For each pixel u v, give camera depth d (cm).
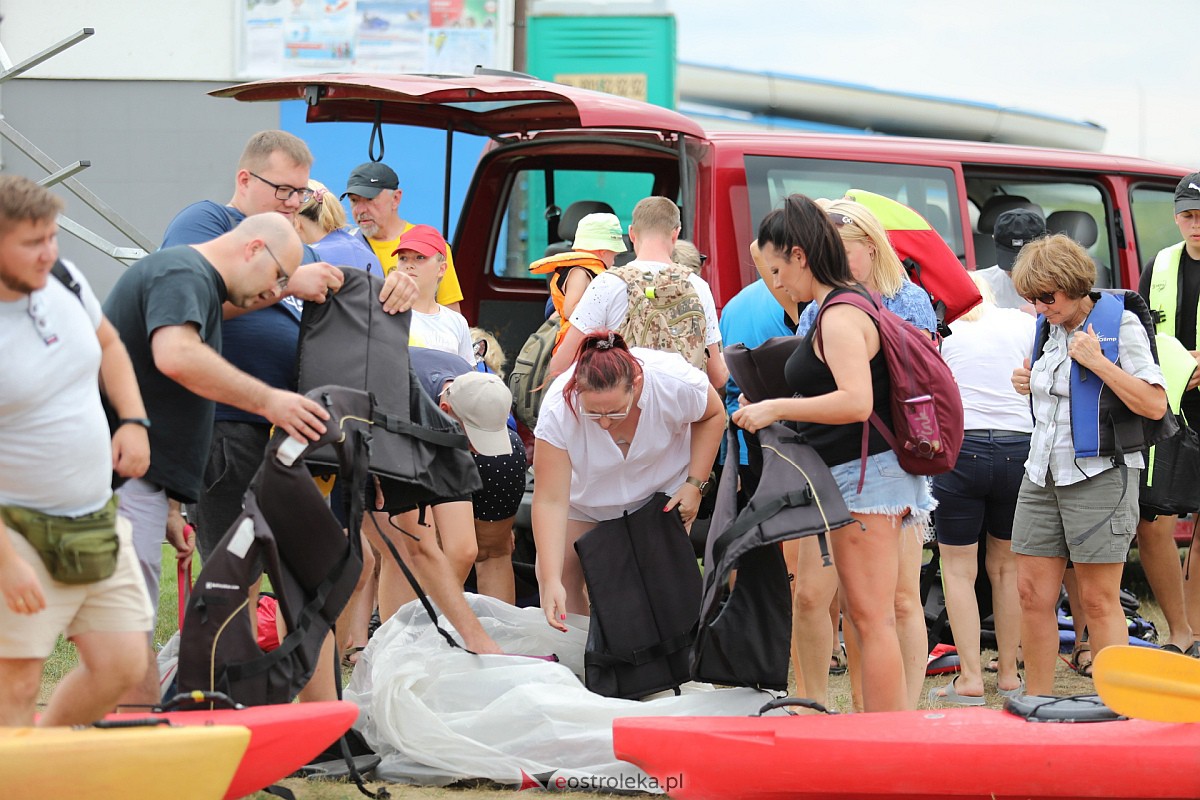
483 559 1047
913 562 875
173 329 684
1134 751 670
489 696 823
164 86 1916
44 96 1911
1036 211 1116
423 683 831
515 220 1450
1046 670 916
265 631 902
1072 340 870
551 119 1290
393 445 758
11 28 1906
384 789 749
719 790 712
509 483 1002
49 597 623
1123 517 875
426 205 1853
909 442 757
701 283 1016
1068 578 1119
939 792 685
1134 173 1420
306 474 702
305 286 774
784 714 809
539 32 1650
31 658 625
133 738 603
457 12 1914
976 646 1027
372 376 772
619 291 995
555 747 783
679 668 859
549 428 853
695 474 873
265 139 823
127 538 655
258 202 823
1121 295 900
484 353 1218
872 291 862
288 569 711
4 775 587
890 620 785
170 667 852
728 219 1198
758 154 1224
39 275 586
